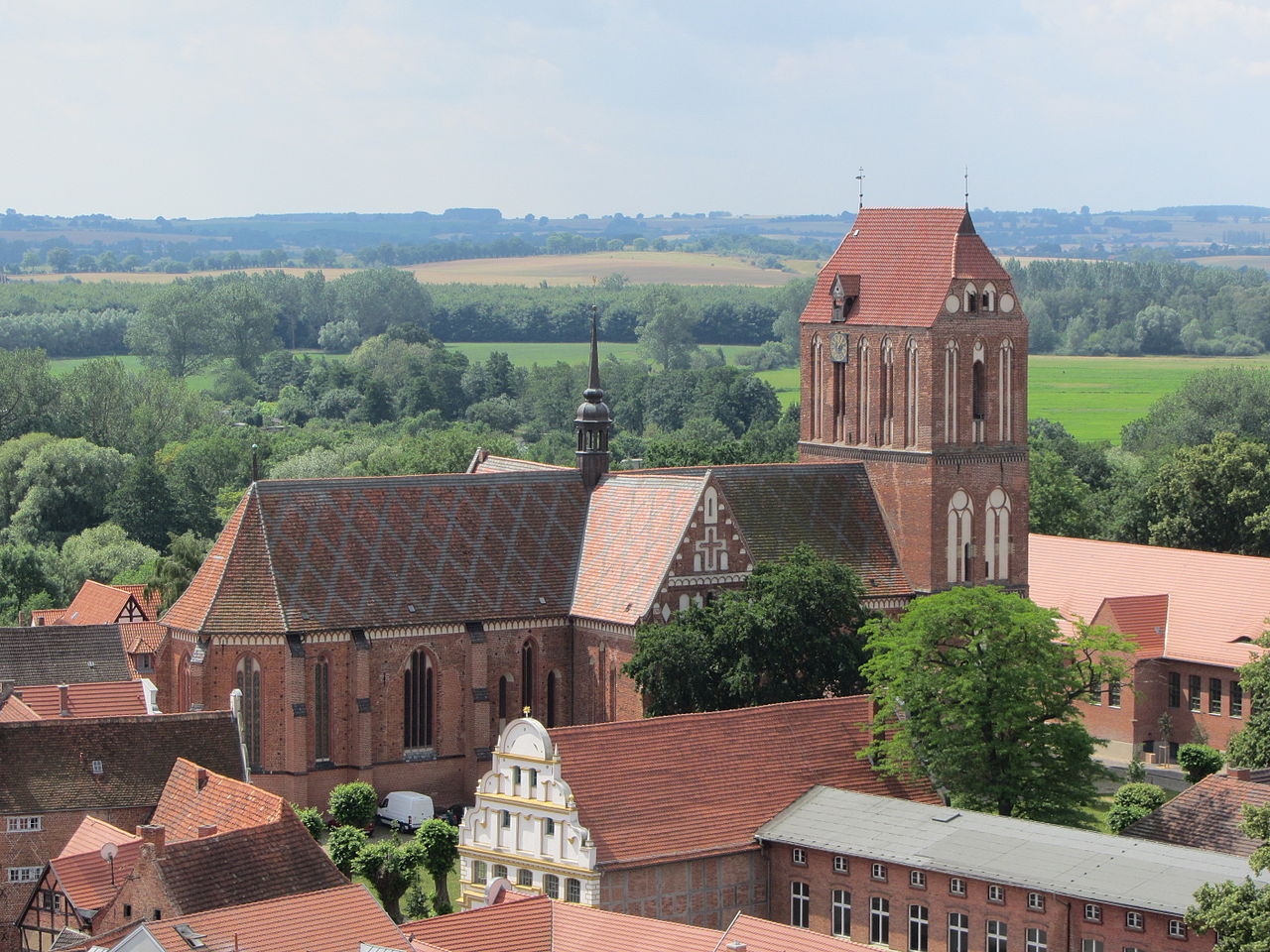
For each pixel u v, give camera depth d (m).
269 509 148.12
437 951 97.69
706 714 126.62
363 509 151.25
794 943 98.06
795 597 144.38
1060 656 132.88
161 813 119.62
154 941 93.12
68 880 111.94
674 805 120.75
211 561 148.62
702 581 150.62
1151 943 104.31
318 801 146.88
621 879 116.69
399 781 149.50
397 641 148.75
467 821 122.25
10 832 120.69
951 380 158.12
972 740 130.00
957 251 158.25
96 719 125.12
